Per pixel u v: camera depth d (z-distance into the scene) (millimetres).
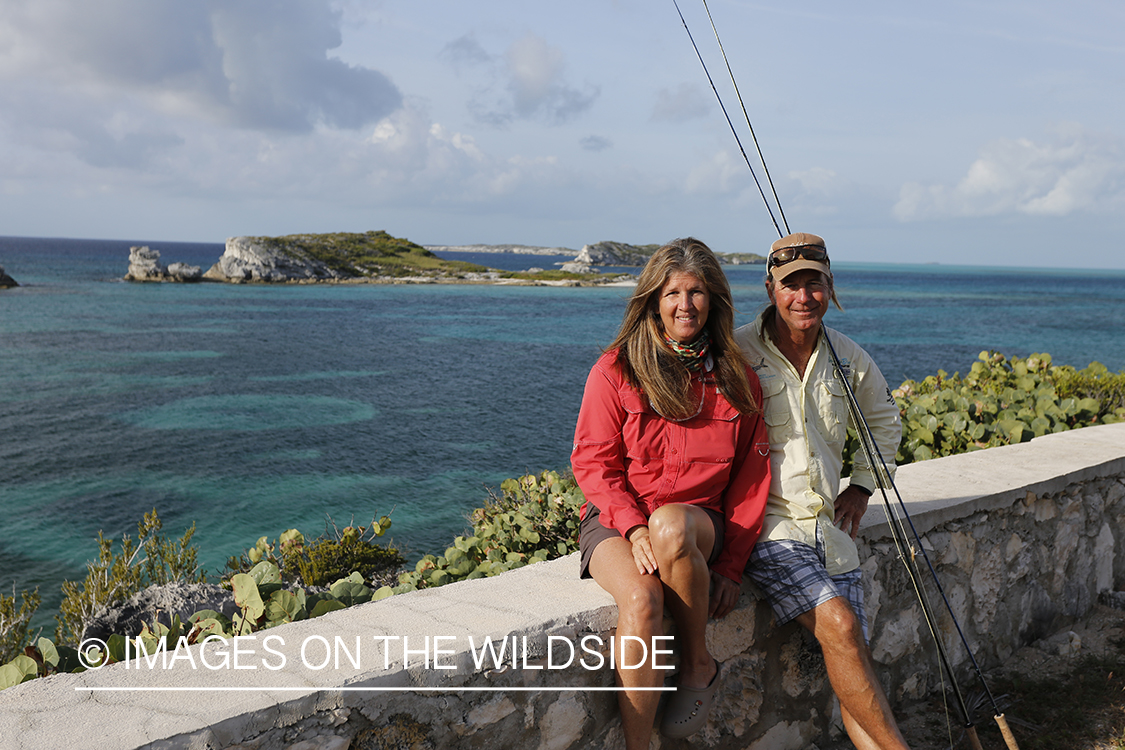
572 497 4562
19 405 21672
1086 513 3777
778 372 2406
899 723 2883
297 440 17828
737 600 2375
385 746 1666
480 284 107562
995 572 3326
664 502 2234
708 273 2166
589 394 2262
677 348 2211
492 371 29641
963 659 3219
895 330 48531
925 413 5312
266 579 3053
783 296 2348
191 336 39906
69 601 6078
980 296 99562
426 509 12664
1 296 63719
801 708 2664
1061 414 5488
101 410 21172
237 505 12867
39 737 1364
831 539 2352
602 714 2119
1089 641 3568
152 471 14969
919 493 3244
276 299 71438
